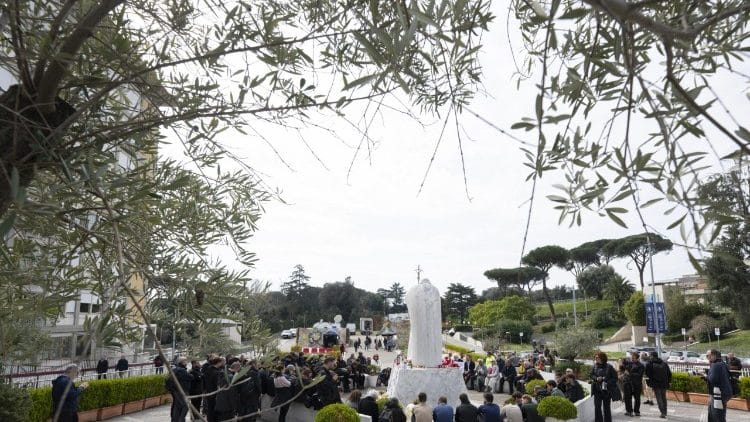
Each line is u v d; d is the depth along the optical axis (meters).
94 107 2.58
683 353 36.19
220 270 3.28
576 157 1.78
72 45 2.12
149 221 2.87
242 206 4.02
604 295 71.75
